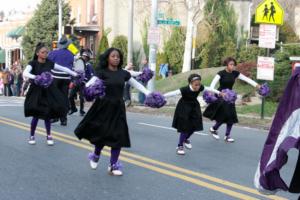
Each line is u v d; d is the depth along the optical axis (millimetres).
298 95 4055
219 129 13477
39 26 37688
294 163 8688
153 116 16891
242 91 19844
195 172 7680
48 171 7469
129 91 19844
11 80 29688
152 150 9523
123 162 8289
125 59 35750
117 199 6121
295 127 4008
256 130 13586
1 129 11445
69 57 11664
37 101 9305
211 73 23531
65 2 41125
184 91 9195
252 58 31062
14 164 7871
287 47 19156
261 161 4117
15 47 48188
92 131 7281
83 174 7344
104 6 37906
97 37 38062
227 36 35812
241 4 37500
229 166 8258
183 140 9234
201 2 35562
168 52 35062
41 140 10070
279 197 6281
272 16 14820
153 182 6984
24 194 6258
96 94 6898
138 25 37812
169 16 36562
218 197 6258
